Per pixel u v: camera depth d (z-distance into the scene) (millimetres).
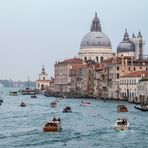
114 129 109438
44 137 97438
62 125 118938
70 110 165875
